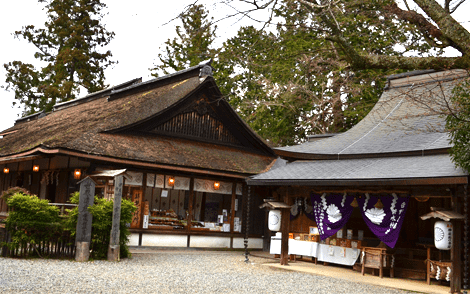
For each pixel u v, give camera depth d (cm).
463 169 823
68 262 1003
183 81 1853
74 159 1516
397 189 999
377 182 944
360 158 1202
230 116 1798
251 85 2389
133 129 1535
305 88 1955
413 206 1260
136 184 1434
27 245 1065
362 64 768
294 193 1234
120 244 1148
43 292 659
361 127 1440
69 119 1928
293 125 2358
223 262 1216
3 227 1088
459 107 828
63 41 3988
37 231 1049
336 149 1290
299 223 1450
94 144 1344
